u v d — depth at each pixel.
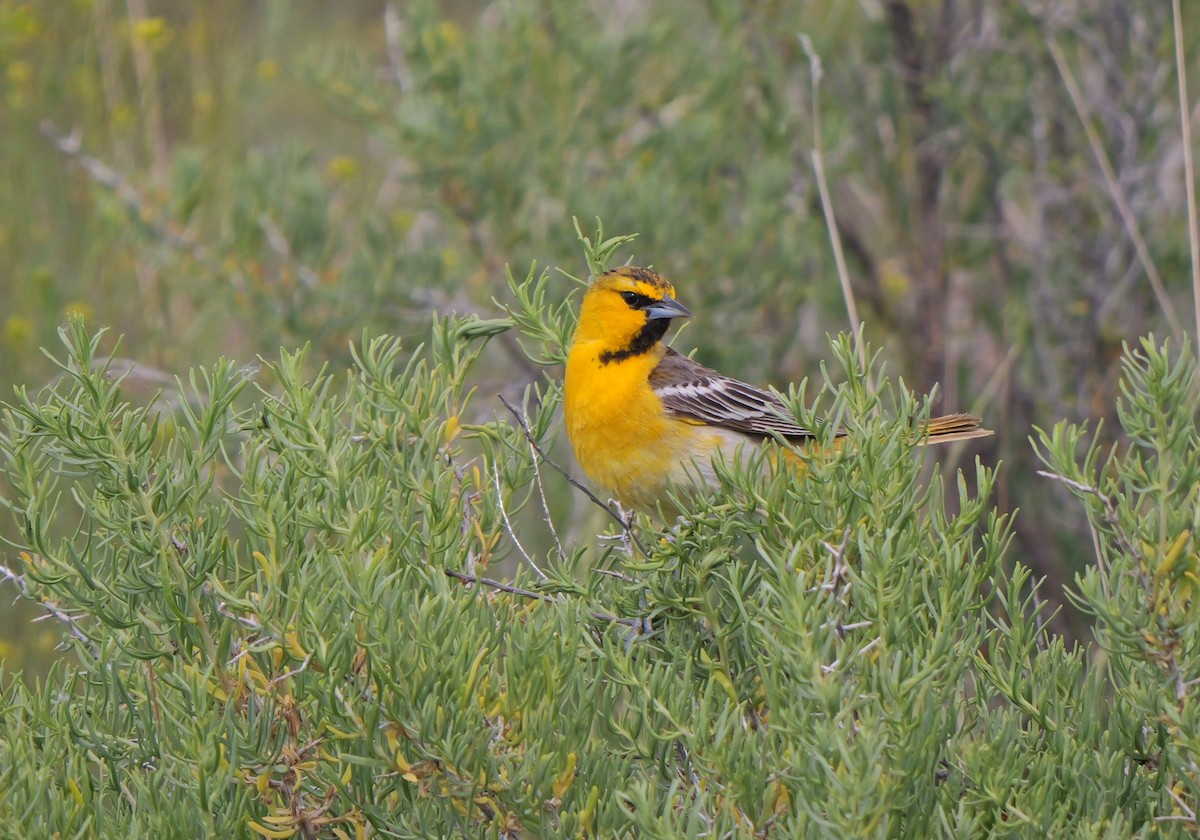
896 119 17.44
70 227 16.94
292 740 6.45
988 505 15.28
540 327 8.62
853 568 6.67
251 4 20.17
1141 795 6.36
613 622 6.89
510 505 8.11
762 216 15.95
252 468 6.90
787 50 17.80
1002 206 17.62
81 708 7.19
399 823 6.38
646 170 16.41
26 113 16.89
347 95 16.42
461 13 22.50
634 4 18.03
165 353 15.98
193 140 17.81
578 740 6.42
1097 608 6.03
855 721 6.11
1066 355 16.14
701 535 7.13
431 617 6.18
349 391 7.86
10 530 13.45
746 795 5.82
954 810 6.11
